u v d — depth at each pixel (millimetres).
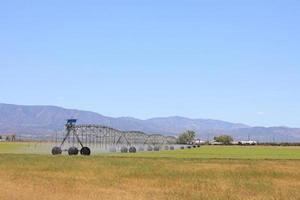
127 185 52781
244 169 78188
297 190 49219
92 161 97312
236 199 41656
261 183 56656
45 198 39188
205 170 75438
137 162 96188
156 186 52219
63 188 46781
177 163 94875
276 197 43219
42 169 73500
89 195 42062
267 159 116438
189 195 43812
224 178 63062
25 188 46062
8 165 81125
